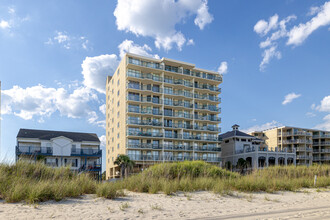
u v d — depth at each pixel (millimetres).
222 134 70875
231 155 62906
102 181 15898
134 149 50625
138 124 51406
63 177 13523
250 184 16109
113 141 59344
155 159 51031
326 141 81500
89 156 43938
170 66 58875
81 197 11484
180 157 53969
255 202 12258
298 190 17641
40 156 37406
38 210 8586
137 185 14859
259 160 54469
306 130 82312
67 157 43156
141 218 8234
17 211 8266
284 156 57562
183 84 58156
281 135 80438
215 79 63062
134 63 54000
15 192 9742
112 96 63469
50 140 42812
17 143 41281
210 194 13977
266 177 20109
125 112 51656
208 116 61156
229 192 14281
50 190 10680
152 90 55375
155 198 12258
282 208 10734
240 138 63844
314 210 10242
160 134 53438
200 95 62125
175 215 8828
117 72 59750
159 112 54938
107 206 9891
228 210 10016
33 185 10891
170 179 17297
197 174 18906
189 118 57656
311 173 25203
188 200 12070
